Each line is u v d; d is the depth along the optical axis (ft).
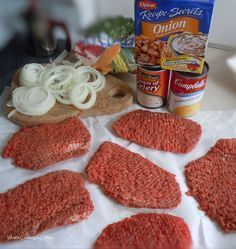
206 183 1.66
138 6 1.63
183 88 1.85
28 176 1.75
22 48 2.26
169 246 1.42
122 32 2.20
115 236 1.47
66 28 1.60
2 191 1.67
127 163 1.75
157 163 1.80
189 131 1.91
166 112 2.06
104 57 2.24
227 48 2.50
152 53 1.79
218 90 2.22
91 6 1.72
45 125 1.98
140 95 2.06
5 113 2.12
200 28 1.63
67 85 2.13
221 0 2.22
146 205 1.59
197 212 1.56
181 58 1.77
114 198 1.62
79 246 1.45
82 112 2.07
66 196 1.60
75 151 1.84
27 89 2.09
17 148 1.85
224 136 1.90
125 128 1.94
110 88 2.20
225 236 1.47
